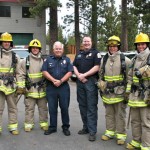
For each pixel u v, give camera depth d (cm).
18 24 3953
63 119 707
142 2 2436
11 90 692
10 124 714
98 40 3356
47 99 708
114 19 3353
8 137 689
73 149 613
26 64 714
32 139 675
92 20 3103
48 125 766
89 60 672
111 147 622
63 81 687
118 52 629
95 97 677
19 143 650
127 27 2892
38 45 715
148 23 2444
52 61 692
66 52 3359
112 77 630
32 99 732
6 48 683
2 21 3906
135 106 571
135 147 600
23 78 710
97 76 679
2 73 684
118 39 626
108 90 632
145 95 563
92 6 3084
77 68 692
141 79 567
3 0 3831
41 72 725
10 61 687
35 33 3997
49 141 661
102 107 1017
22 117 876
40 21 3988
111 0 3234
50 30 3212
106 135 664
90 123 671
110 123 661
